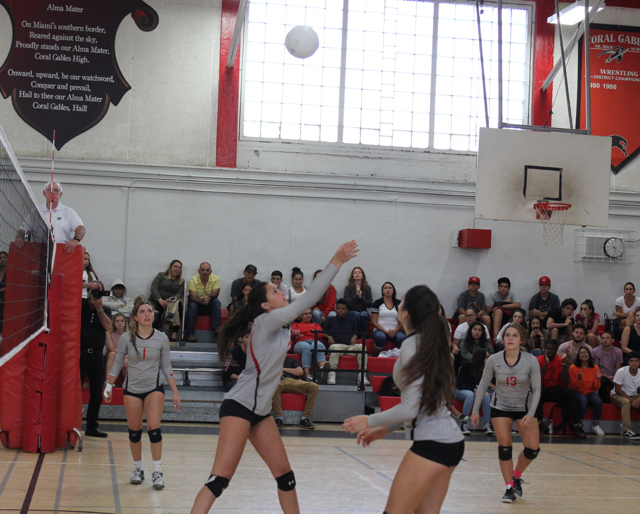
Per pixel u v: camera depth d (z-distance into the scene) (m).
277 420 9.82
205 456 7.23
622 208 13.98
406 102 13.88
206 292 12.31
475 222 13.59
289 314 3.76
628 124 14.23
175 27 13.04
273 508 5.24
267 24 13.48
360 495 5.79
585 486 6.63
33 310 5.42
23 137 12.45
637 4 14.42
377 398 10.68
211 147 13.06
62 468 6.34
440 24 14.09
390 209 13.41
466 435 9.85
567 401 10.38
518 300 13.29
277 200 13.12
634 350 11.52
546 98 14.15
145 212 12.70
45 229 6.24
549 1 14.23
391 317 12.22
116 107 12.77
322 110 13.59
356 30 13.81
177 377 10.73
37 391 7.07
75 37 12.67
